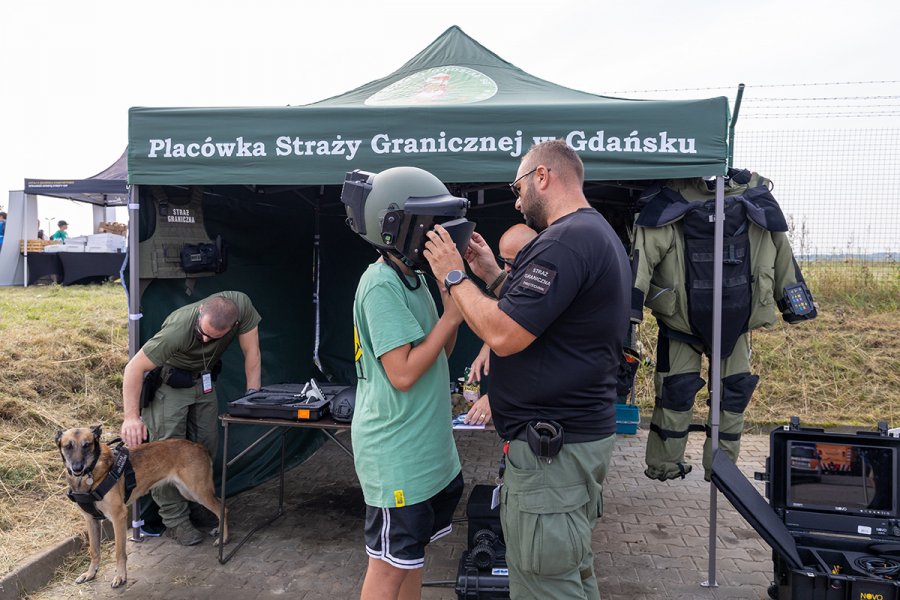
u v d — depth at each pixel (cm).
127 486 328
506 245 302
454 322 203
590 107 319
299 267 562
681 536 397
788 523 290
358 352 221
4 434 450
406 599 236
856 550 279
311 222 585
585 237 182
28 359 558
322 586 333
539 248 183
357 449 219
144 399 366
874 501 282
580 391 187
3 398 484
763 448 590
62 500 393
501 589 288
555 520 189
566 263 177
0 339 595
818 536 286
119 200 1274
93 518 329
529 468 191
